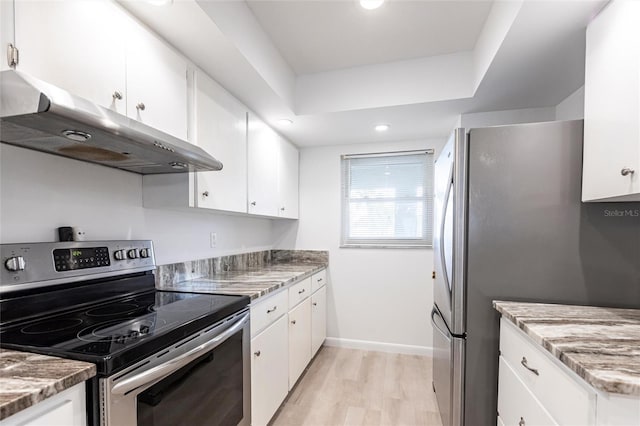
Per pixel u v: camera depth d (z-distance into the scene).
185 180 1.54
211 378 1.19
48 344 0.84
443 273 1.75
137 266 1.47
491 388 1.49
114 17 1.12
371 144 3.09
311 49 1.97
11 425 0.58
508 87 1.86
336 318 3.15
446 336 1.64
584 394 0.80
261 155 2.32
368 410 2.03
